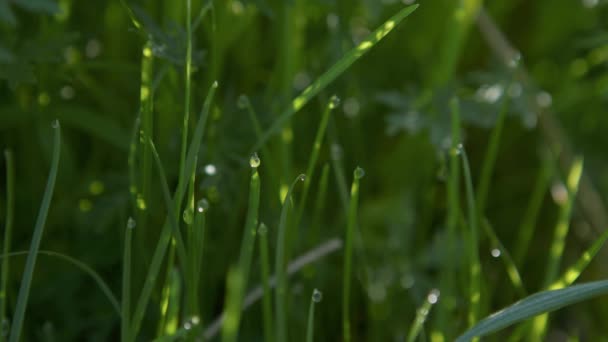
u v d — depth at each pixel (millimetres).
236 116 365
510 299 372
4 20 337
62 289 365
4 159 400
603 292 291
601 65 465
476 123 392
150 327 348
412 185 417
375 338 372
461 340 293
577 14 464
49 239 383
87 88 396
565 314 412
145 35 320
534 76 482
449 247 344
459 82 420
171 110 357
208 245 356
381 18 421
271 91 385
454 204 340
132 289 343
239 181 354
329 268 376
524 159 456
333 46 396
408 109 391
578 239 426
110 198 354
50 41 340
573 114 466
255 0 348
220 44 374
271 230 361
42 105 368
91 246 371
